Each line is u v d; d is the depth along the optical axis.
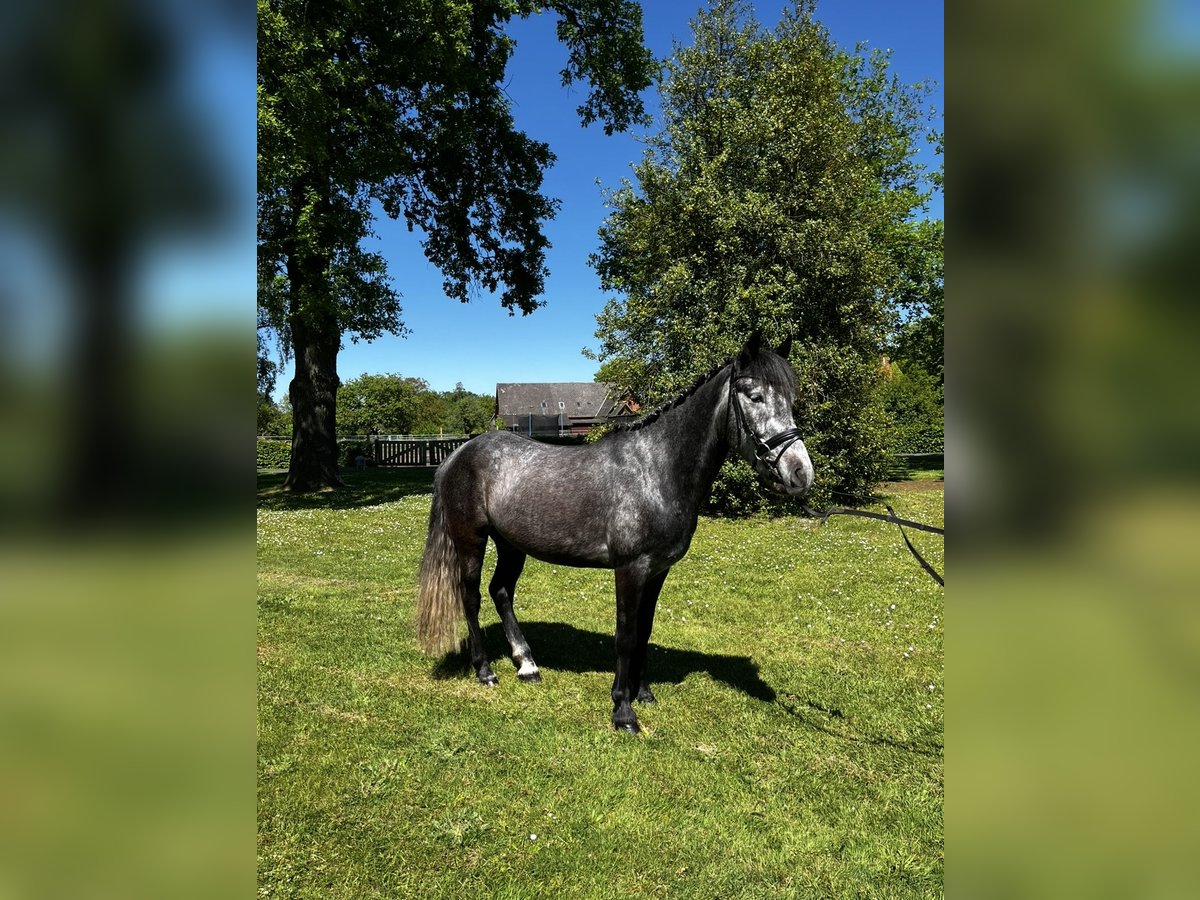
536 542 3.99
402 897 2.40
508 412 55.31
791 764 3.37
